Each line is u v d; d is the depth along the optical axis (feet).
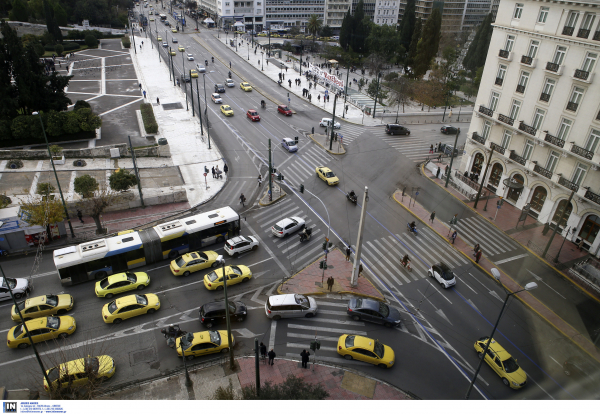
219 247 118.01
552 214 127.65
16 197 128.57
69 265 96.53
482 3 465.47
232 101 241.55
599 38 107.04
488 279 108.37
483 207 142.41
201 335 82.38
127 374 77.05
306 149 185.68
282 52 382.01
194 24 505.25
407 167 172.86
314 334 89.35
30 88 164.55
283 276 107.24
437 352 86.07
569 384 78.89
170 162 166.71
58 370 66.69
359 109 244.42
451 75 297.33
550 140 123.34
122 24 425.28
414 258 116.26
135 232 108.99
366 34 359.25
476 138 152.15
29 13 352.69
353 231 127.85
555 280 107.86
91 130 169.07
